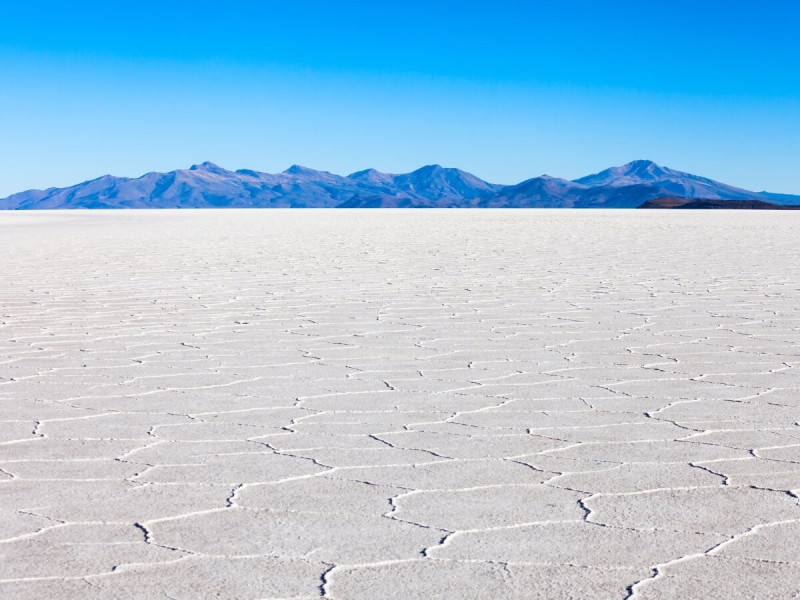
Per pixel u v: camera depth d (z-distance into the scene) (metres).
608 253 15.20
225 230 26.81
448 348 5.71
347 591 2.10
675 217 45.44
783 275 10.77
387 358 5.37
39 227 29.67
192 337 6.22
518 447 3.39
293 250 16.39
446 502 2.74
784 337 6.09
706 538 2.43
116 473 3.07
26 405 4.15
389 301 8.25
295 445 3.43
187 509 2.68
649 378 4.74
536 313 7.37
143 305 8.05
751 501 2.74
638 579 2.16
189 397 4.31
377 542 2.41
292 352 5.59
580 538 2.43
